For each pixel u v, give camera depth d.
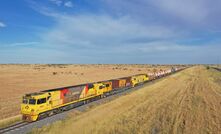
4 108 33.50
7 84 62.97
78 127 22.88
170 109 31.20
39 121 26.48
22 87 57.41
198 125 23.98
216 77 81.12
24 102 27.59
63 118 27.42
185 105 33.75
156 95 43.22
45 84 64.88
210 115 27.97
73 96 34.31
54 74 103.38
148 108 31.94
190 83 62.91
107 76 97.94
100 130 22.11
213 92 46.38
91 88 39.66
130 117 27.08
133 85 60.66
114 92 49.56
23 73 108.75
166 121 25.48
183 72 116.38
